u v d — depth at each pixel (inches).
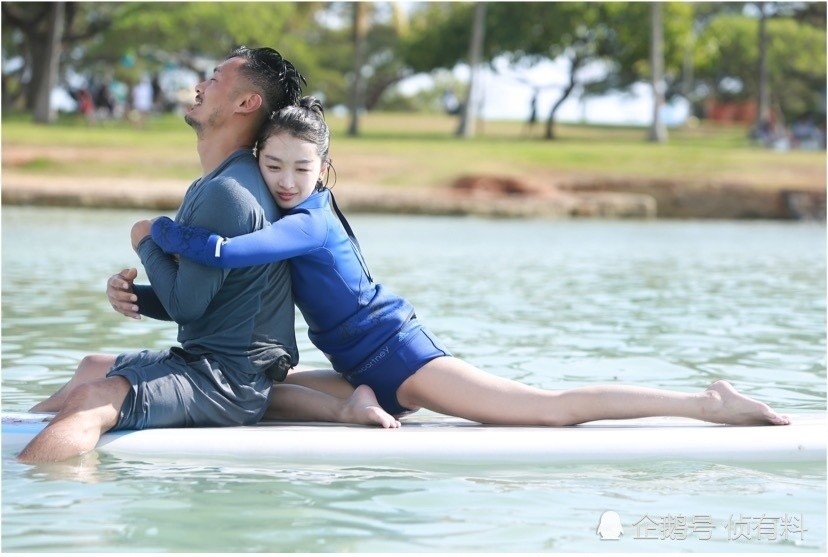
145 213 2551.7
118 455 507.8
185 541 391.9
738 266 1589.6
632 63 5364.2
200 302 523.8
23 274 1294.3
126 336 871.7
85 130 4042.8
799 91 7445.9
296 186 541.3
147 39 5556.1
